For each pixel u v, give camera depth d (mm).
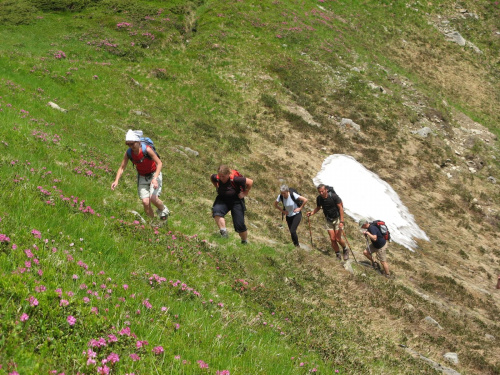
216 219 11547
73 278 5281
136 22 38188
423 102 37844
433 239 23172
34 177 9570
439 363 9688
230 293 8109
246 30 40344
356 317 10367
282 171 24250
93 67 29000
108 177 13422
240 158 24328
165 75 31281
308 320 8562
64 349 3922
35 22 36094
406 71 43031
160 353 4508
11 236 5625
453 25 52500
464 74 45906
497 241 25172
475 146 34375
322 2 50219
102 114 23906
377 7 52062
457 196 28406
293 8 46219
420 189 27906
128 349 4301
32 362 3516
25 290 4312
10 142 12383
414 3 54188
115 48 33656
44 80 24953
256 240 13203
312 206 21391
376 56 43094
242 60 35656
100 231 7746
